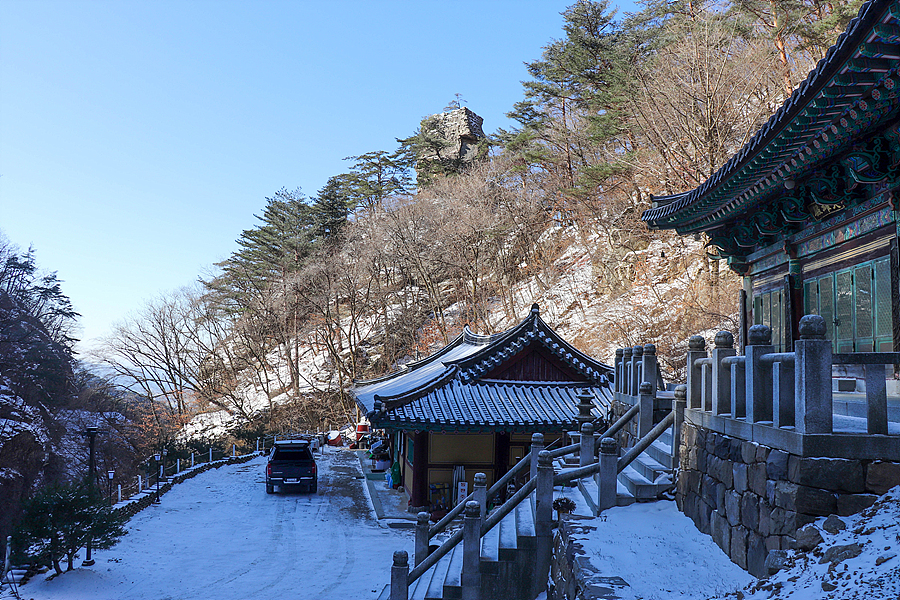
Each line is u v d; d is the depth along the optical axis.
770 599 5.01
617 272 44.25
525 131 55.53
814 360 5.73
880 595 4.13
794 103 7.93
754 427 6.66
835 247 11.19
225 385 62.97
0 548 19.78
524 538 9.80
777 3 33.06
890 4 5.60
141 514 21.06
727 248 14.80
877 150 8.81
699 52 34.06
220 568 15.23
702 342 9.32
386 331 57.56
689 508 8.79
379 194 73.25
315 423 55.84
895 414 8.23
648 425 11.81
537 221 55.31
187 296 63.75
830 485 5.60
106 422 32.44
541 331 23.70
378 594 13.33
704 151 33.53
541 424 20.36
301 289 62.00
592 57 47.88
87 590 13.09
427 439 21.98
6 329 27.05
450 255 54.06
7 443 24.27
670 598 6.12
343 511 22.41
